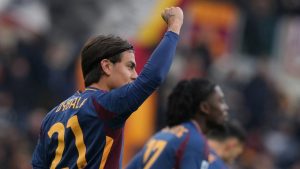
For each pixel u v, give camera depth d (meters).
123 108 13.88
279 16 45.84
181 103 18.27
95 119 13.99
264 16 45.22
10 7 39.97
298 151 42.34
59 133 14.27
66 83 38.34
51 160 14.45
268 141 41.88
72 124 14.14
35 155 14.79
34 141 34.41
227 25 41.88
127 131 29.78
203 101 18.38
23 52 38.81
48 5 39.88
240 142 20.34
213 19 41.28
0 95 36.34
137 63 29.05
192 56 39.66
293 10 46.03
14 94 37.53
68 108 14.35
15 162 31.12
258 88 42.75
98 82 14.30
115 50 14.16
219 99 18.55
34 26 39.97
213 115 18.48
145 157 18.12
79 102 14.23
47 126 14.57
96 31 35.62
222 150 20.20
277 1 45.72
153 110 30.77
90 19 37.72
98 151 13.99
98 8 36.00
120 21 31.48
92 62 14.25
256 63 43.47
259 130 41.78
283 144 42.09
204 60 40.03
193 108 18.33
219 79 41.03
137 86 13.88
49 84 38.34
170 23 14.48
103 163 13.98
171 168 17.72
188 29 40.50
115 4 32.53
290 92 45.97
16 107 37.03
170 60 14.16
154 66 13.97
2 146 31.12
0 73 37.75
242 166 37.81
